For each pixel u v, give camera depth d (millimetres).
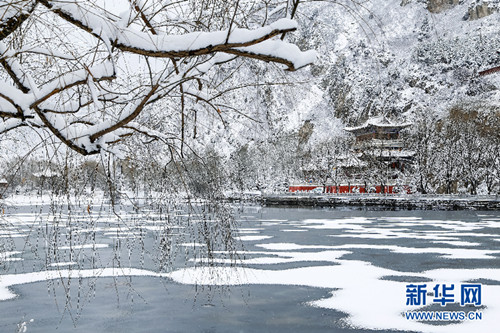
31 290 17406
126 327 13344
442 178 84500
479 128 91125
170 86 5426
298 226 43219
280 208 74312
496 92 128250
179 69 5512
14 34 5535
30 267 21000
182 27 5688
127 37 4887
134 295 16625
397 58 192875
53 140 5910
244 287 18188
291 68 4961
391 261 24078
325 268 22062
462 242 31578
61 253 21719
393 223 46656
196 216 7523
